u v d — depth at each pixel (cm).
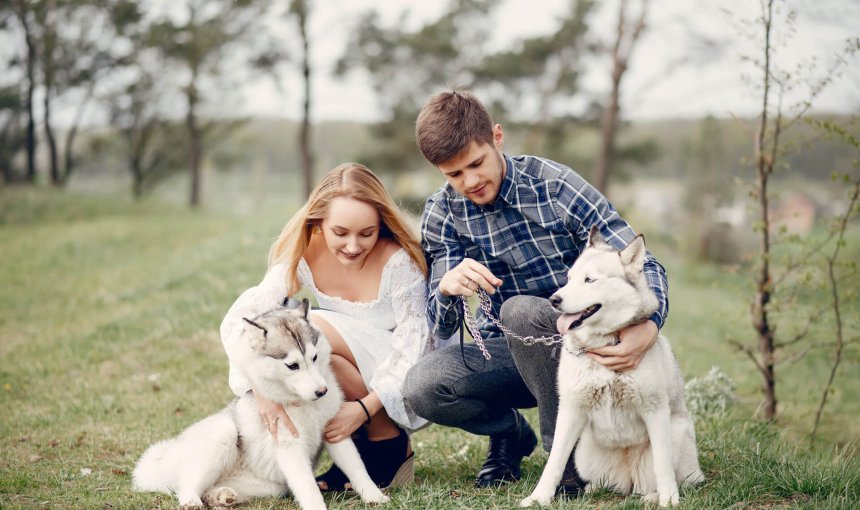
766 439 496
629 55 1777
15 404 601
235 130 2984
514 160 374
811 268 597
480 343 367
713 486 349
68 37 2597
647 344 325
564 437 340
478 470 416
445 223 388
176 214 2361
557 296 330
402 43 2498
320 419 360
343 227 371
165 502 358
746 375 858
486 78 2680
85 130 2888
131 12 2531
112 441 488
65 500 368
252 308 397
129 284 1177
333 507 341
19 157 3148
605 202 365
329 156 3747
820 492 340
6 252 1523
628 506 323
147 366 700
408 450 391
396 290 397
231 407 380
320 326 398
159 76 2723
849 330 663
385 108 2733
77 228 1862
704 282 1838
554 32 2569
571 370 335
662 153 2734
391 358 386
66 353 757
